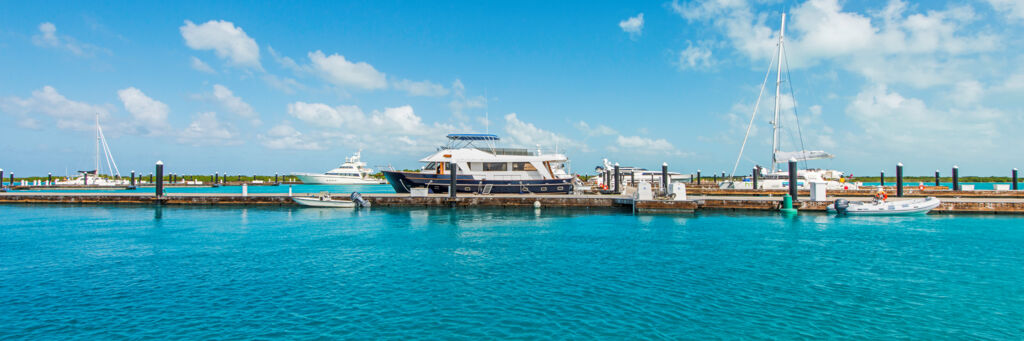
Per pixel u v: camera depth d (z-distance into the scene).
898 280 16.05
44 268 18.19
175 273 17.34
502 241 24.25
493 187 52.41
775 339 11.09
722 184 61.09
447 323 12.12
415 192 48.03
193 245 23.20
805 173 58.94
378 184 128.50
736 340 11.04
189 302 13.86
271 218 35.34
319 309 13.22
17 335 11.45
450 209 41.44
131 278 16.61
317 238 25.39
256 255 20.66
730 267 18.03
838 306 13.38
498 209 41.25
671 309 13.15
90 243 23.84
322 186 117.62
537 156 54.41
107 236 26.28
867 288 15.10
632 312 12.91
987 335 11.34
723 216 35.53
